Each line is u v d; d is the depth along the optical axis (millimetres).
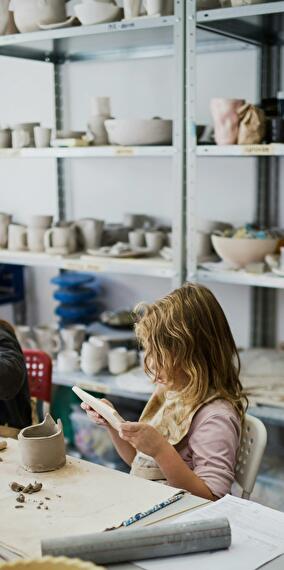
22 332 2971
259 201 2707
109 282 3162
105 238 2857
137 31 2373
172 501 1293
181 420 1613
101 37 2527
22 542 1140
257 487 2369
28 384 2049
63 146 2561
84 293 3016
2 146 2723
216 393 1599
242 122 2180
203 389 1584
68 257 2676
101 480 1391
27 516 1230
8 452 1544
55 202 3268
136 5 2328
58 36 2453
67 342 2842
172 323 1569
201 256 2557
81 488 1350
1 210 3453
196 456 1544
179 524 1134
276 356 2588
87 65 3039
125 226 2924
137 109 2959
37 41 2604
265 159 2666
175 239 2365
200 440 1550
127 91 2967
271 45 2594
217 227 2664
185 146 2301
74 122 3131
